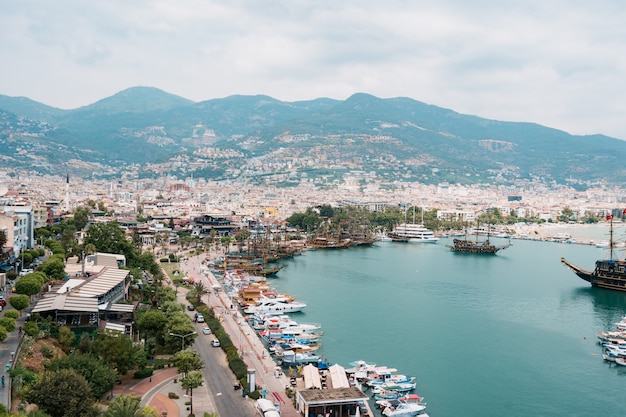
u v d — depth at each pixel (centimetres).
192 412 18050
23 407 14975
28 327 19800
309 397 18888
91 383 17438
